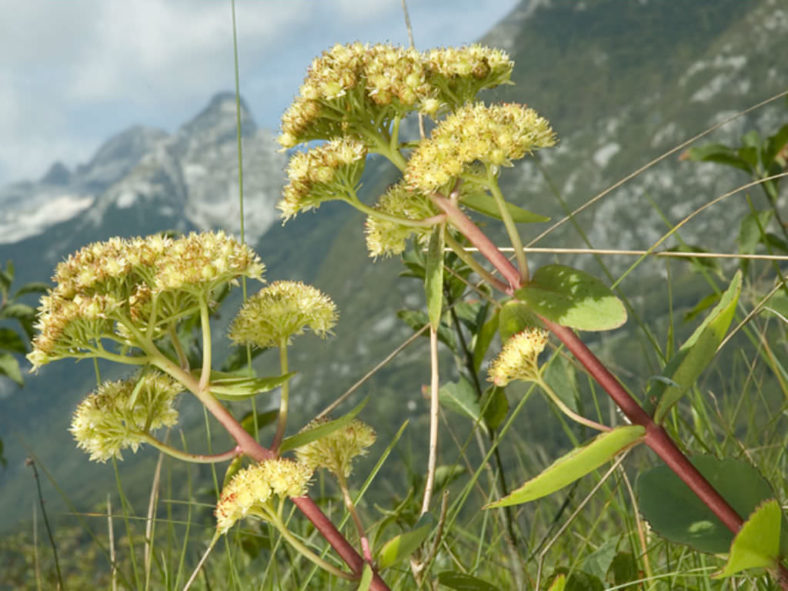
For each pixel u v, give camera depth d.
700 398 2.77
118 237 1.81
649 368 2.61
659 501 1.82
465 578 1.95
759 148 4.55
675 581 2.25
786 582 1.57
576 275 1.82
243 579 3.08
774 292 2.35
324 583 3.12
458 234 2.53
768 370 3.16
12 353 4.68
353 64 1.95
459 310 3.01
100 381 1.81
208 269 1.67
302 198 1.93
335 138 1.99
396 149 1.99
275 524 1.63
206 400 1.73
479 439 3.01
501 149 1.78
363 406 1.76
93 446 1.70
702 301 3.35
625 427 1.67
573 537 3.11
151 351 1.73
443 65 2.04
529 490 1.62
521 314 1.92
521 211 2.08
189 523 2.53
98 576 5.57
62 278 1.76
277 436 1.74
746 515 1.77
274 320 1.79
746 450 2.73
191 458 1.72
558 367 2.53
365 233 2.09
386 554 1.64
